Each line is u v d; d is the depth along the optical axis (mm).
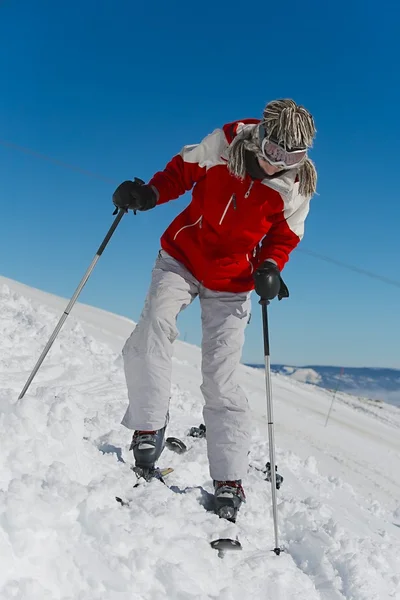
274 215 3232
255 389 12836
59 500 2213
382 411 18641
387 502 6418
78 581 2066
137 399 3131
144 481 3002
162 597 2174
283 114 2832
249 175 3029
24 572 1976
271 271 3094
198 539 2592
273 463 2980
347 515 4176
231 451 3133
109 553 2189
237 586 2463
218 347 3223
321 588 2754
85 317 14062
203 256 3191
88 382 5652
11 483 2205
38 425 2576
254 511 3256
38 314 7816
